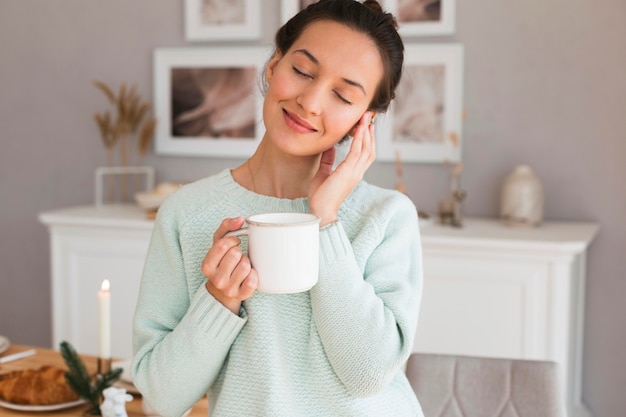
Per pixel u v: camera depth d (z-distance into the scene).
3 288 3.82
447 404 1.72
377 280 1.13
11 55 3.69
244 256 0.99
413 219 1.20
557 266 2.54
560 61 2.96
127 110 3.39
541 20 2.97
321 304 1.05
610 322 2.99
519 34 3.00
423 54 3.08
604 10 2.90
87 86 3.59
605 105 2.93
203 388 1.13
